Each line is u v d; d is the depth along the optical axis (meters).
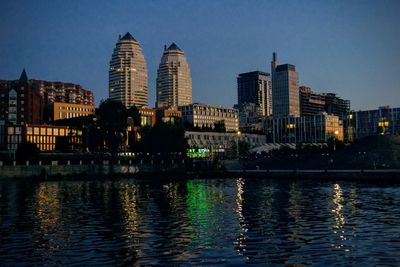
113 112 168.75
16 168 138.38
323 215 50.09
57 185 115.19
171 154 191.00
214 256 30.16
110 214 52.97
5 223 46.03
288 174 141.62
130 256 30.41
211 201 68.75
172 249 32.47
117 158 178.25
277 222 45.16
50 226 43.88
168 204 64.69
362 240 35.00
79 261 29.22
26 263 28.88
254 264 27.98
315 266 27.39
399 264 27.56
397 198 70.19
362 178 122.88
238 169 187.75
